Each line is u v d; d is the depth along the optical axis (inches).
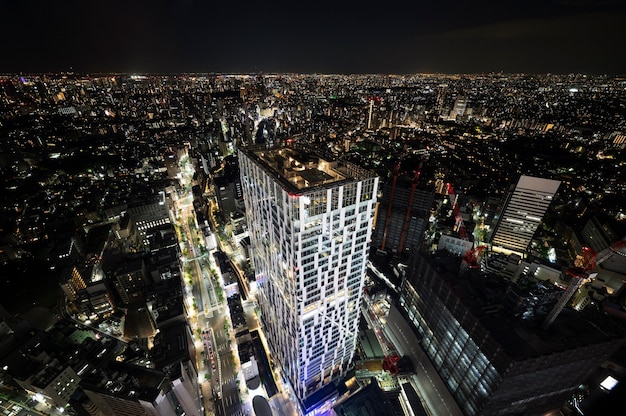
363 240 4077.3
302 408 5162.4
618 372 4662.9
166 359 5236.2
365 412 4820.4
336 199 3440.0
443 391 4911.4
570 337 3786.9
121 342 6122.1
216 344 6953.7
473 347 4200.3
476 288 4643.2
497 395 3902.6
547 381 3939.5
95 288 7303.2
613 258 7076.8
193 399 4970.5
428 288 5334.6
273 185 3523.6
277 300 4756.4
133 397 4296.3
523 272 7347.4
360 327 6968.5
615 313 6013.8
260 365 6235.2
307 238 3462.1
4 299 7337.6
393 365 5748.0
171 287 7436.0
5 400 5339.6
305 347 4507.9
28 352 5497.1
